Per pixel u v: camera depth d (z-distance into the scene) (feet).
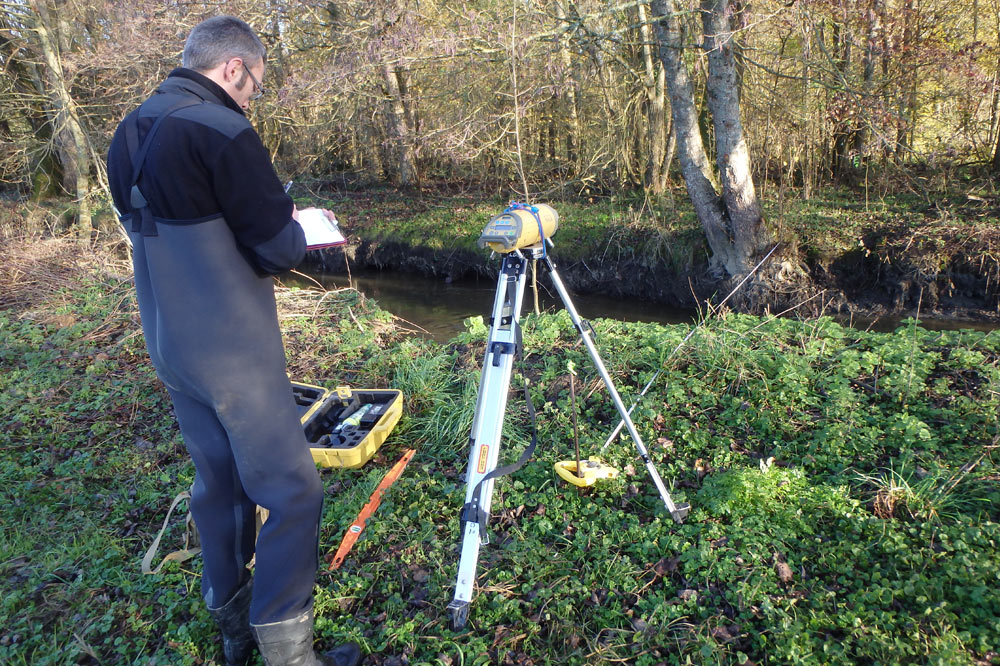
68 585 9.42
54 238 35.14
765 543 8.96
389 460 12.30
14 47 46.68
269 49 43.21
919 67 33.40
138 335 19.63
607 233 37.14
